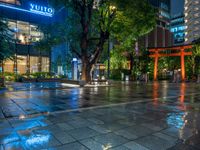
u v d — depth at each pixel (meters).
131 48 36.56
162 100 12.03
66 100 11.70
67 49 34.16
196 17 91.38
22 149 4.21
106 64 39.62
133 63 37.84
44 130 5.57
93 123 6.40
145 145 4.54
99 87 22.02
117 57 37.84
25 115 7.46
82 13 23.11
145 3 19.70
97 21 24.23
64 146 4.41
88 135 5.18
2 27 19.06
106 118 7.13
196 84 29.39
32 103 10.42
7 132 5.35
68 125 6.12
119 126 6.09
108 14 22.39
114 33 22.89
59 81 30.52
